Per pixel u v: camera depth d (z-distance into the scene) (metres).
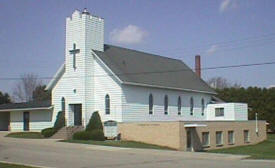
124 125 42.25
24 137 44.00
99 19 47.00
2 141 38.47
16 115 53.34
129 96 44.69
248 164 22.05
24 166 20.45
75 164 21.81
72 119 46.28
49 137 43.75
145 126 40.94
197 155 27.52
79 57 45.47
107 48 48.53
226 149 44.66
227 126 47.66
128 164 21.91
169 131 39.50
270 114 68.06
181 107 53.69
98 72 45.44
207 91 59.00
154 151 30.30
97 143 36.66
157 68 53.31
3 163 21.56
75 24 46.06
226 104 57.28
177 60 61.81
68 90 46.44
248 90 70.31
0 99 75.62
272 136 63.44
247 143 51.59
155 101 48.78
